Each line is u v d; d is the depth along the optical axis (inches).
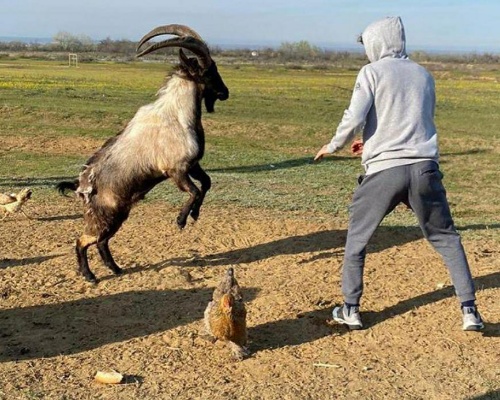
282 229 352.8
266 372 197.6
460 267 213.0
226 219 374.0
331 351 211.3
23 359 206.2
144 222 366.3
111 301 254.5
